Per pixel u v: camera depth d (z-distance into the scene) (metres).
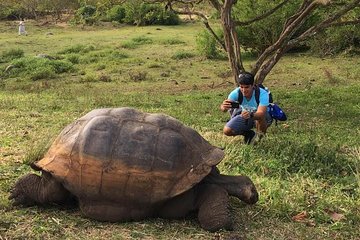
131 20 34.03
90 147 4.00
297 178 5.14
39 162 4.23
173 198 3.97
